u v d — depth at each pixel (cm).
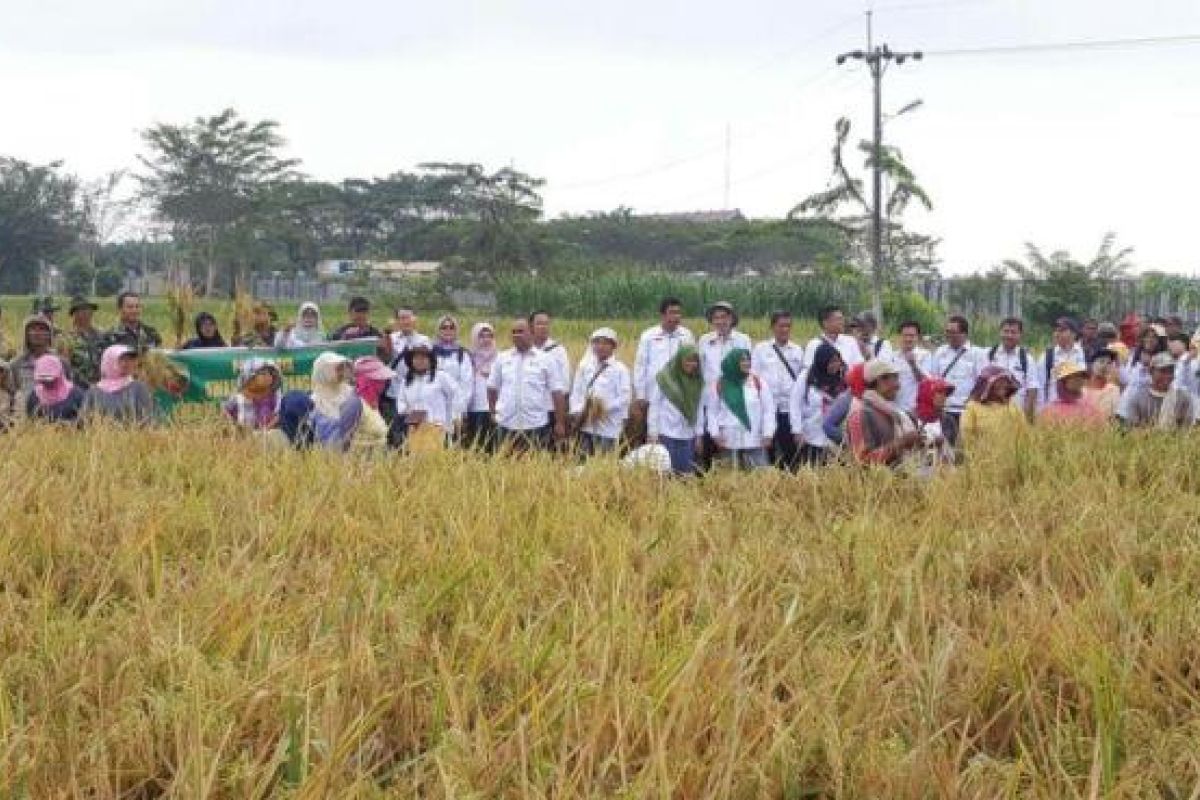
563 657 521
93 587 637
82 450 895
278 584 616
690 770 427
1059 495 868
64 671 503
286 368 1418
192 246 10131
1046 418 1104
